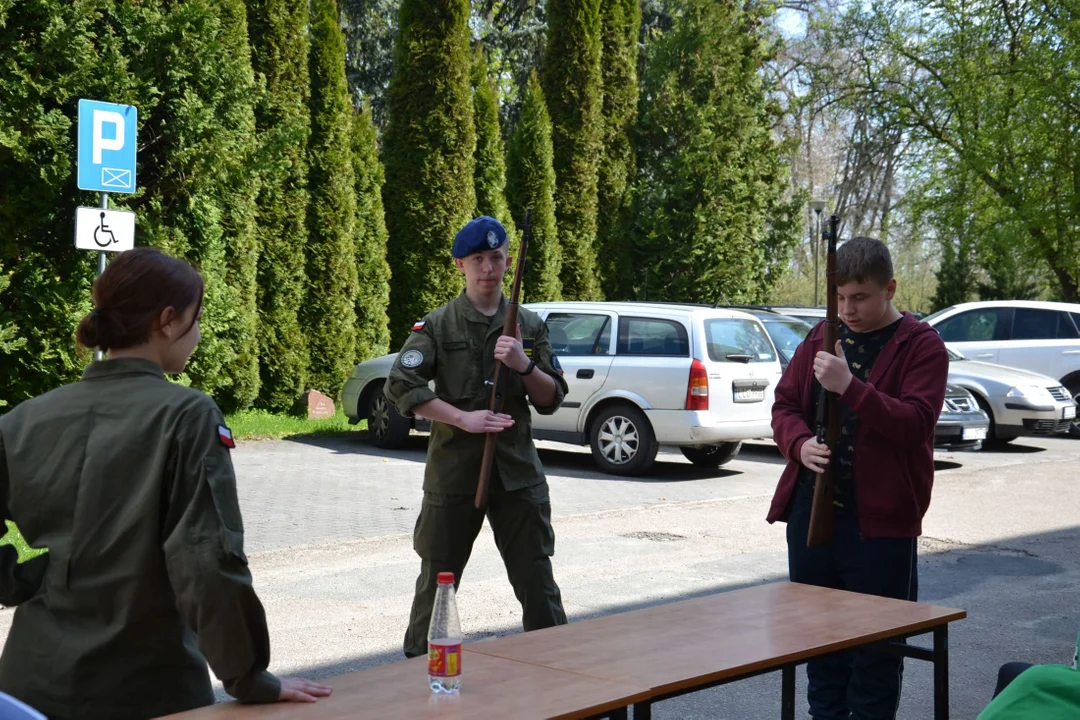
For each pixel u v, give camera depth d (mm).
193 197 12625
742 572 7129
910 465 3805
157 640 2336
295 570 7012
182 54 11992
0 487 2361
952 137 27016
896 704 3779
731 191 24969
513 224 21312
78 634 2291
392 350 19453
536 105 21781
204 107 12250
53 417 2369
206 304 12844
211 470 2293
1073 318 16328
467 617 5961
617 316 11578
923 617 3217
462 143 19219
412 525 8492
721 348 11203
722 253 24906
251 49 15297
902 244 40531
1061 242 23719
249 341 14406
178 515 2285
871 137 32125
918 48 27969
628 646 2879
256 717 2285
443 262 19141
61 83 10953
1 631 5531
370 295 17625
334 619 5891
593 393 11430
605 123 24688
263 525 8383
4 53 10703
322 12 16438
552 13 23266
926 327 3885
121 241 7988
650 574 7043
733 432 11148
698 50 25484
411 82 19094
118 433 2324
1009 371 14945
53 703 2262
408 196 19094
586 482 10945
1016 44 25438
